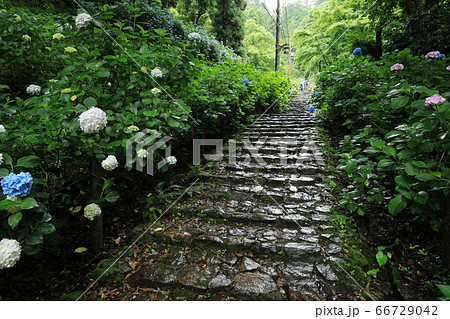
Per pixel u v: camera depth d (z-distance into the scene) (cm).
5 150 149
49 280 158
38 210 135
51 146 158
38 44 271
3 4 324
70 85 188
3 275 149
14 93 261
